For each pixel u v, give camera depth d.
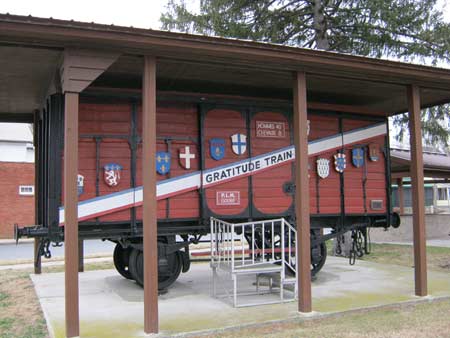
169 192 7.75
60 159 7.12
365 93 9.25
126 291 8.38
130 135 7.57
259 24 14.23
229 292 8.29
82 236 7.29
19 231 7.17
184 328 6.04
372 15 13.71
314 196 8.99
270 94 9.22
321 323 6.36
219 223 7.82
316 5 14.06
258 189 8.39
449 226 19.11
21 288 9.11
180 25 14.13
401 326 6.12
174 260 8.33
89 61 5.63
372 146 9.62
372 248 14.64
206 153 8.07
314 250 9.27
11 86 7.64
